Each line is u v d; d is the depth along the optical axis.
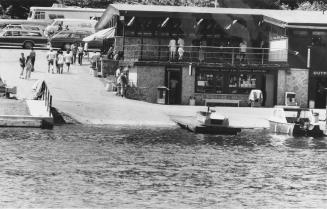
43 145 125.19
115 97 168.50
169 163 115.69
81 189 99.31
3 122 141.50
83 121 149.88
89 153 120.50
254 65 176.88
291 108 148.00
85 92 168.62
